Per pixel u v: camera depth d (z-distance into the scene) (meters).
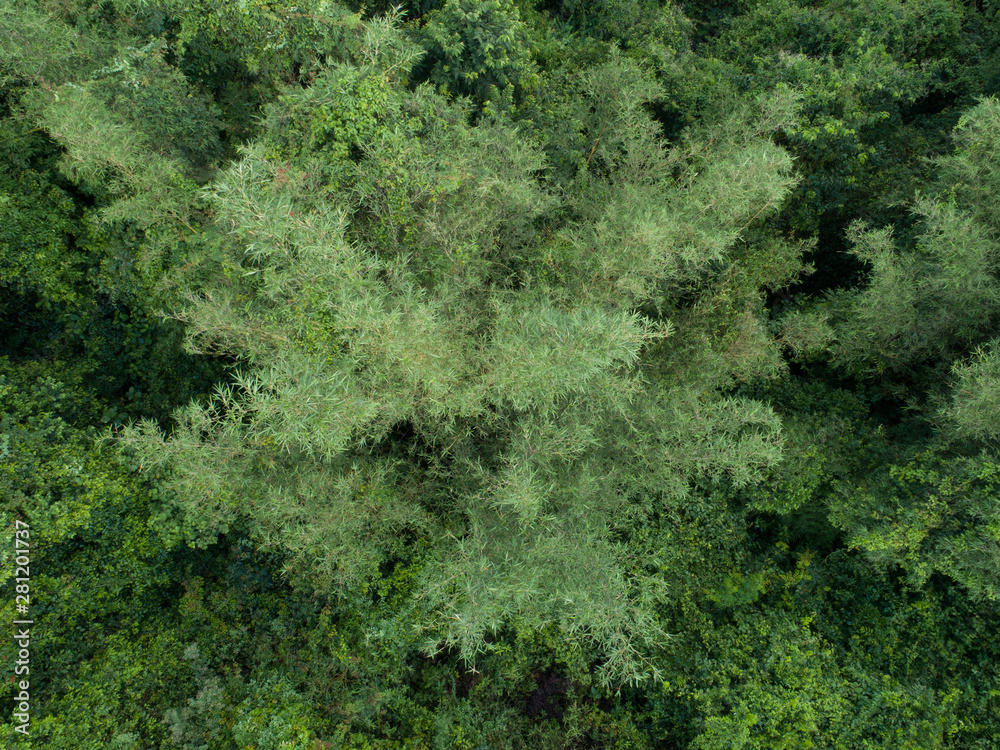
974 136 8.26
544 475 8.09
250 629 8.66
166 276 8.34
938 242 8.14
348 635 8.28
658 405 8.69
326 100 6.80
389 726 8.10
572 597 6.54
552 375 6.29
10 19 8.18
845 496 8.50
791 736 7.37
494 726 8.41
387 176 6.82
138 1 8.68
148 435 7.20
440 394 6.81
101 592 7.99
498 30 8.73
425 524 8.32
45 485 7.40
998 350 7.58
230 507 7.81
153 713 7.56
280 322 6.87
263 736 7.15
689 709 8.04
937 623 8.33
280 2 7.50
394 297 7.13
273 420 6.53
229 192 5.69
